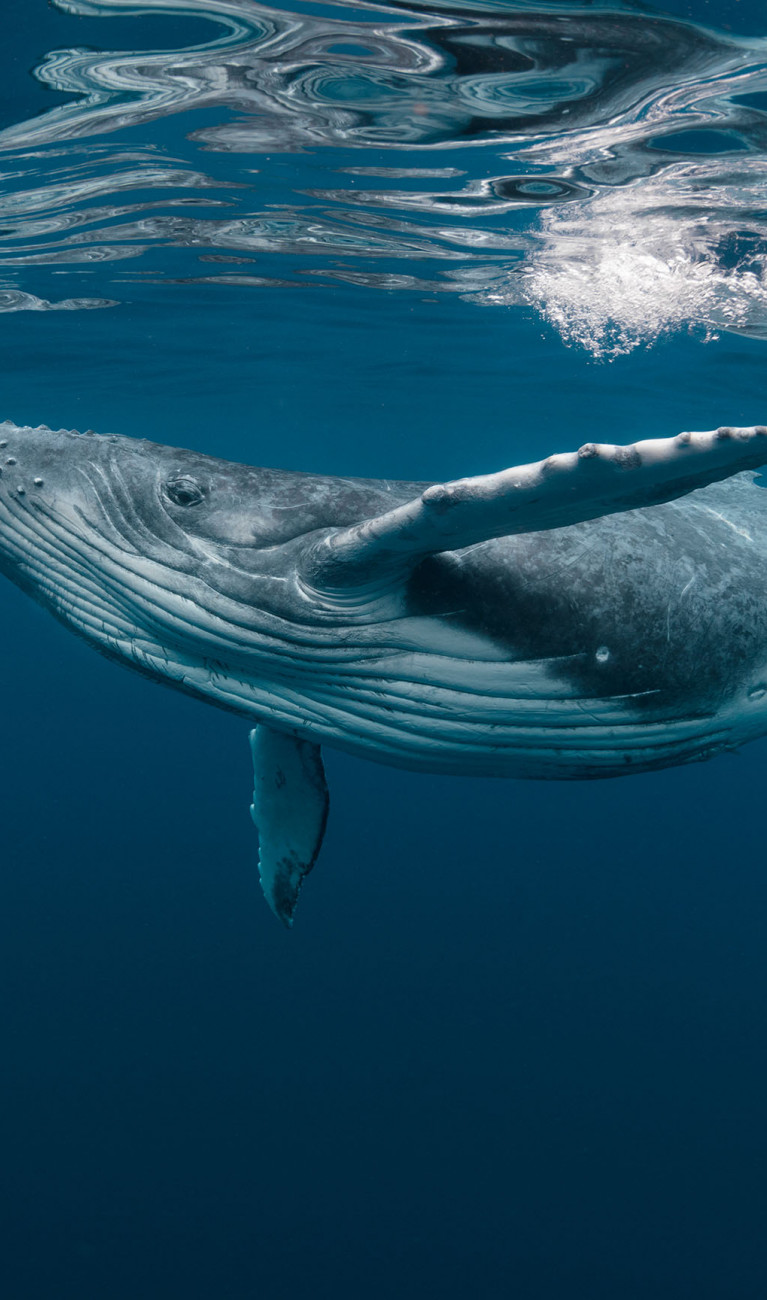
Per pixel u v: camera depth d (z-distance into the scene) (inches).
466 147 393.1
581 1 280.1
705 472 119.5
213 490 172.4
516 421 1167.0
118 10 292.5
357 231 511.2
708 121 357.1
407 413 1159.0
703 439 112.1
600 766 185.2
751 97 336.2
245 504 170.6
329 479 176.4
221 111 364.8
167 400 1091.3
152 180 439.5
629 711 176.6
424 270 579.8
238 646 169.2
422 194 451.8
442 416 1170.0
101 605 180.1
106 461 178.1
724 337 633.0
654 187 428.1
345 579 153.1
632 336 669.3
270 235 523.2
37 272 590.6
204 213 486.0
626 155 393.7
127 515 172.9
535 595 167.3
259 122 374.0
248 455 1721.2
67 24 300.4
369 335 751.7
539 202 456.4
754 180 411.2
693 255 514.3
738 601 180.7
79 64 325.7
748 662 182.4
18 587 195.9
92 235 521.3
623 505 129.6
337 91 346.3
